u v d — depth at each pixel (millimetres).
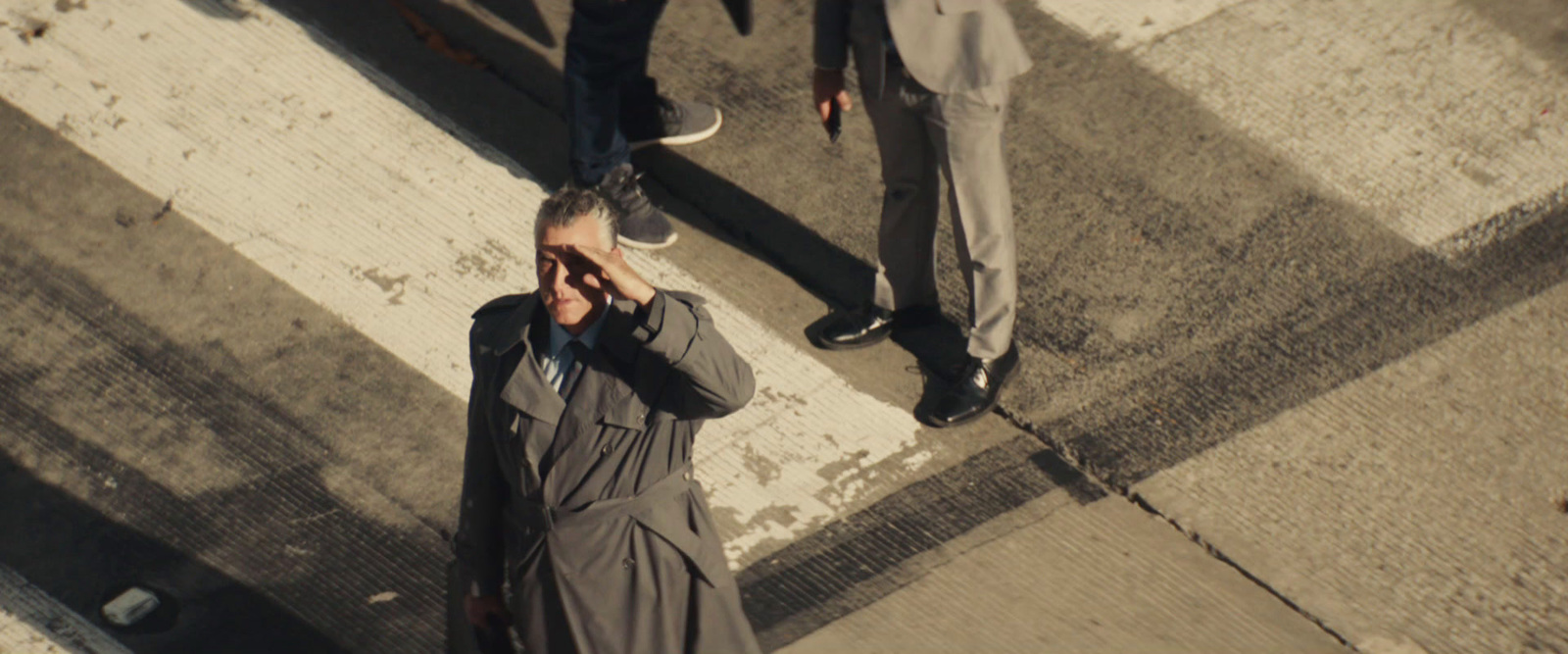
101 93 5625
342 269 5125
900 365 5027
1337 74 6211
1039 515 4535
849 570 4328
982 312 4676
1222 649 4156
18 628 3936
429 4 6219
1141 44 6316
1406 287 5305
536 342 3082
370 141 5617
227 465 4469
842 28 4426
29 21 5875
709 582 3246
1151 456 4719
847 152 5812
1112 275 5320
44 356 4707
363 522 4355
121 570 4137
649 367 3035
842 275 5336
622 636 3254
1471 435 4805
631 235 5289
